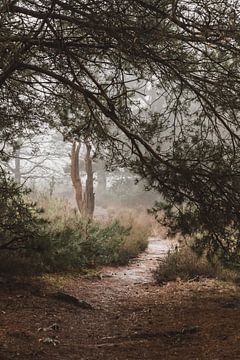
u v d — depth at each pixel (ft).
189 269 35.12
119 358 16.10
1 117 24.54
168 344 17.75
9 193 25.61
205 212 19.71
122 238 48.24
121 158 21.93
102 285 32.89
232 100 19.81
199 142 20.90
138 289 32.04
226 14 16.49
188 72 19.08
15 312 22.03
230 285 30.73
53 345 17.52
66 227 39.37
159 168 19.42
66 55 19.19
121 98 21.99
